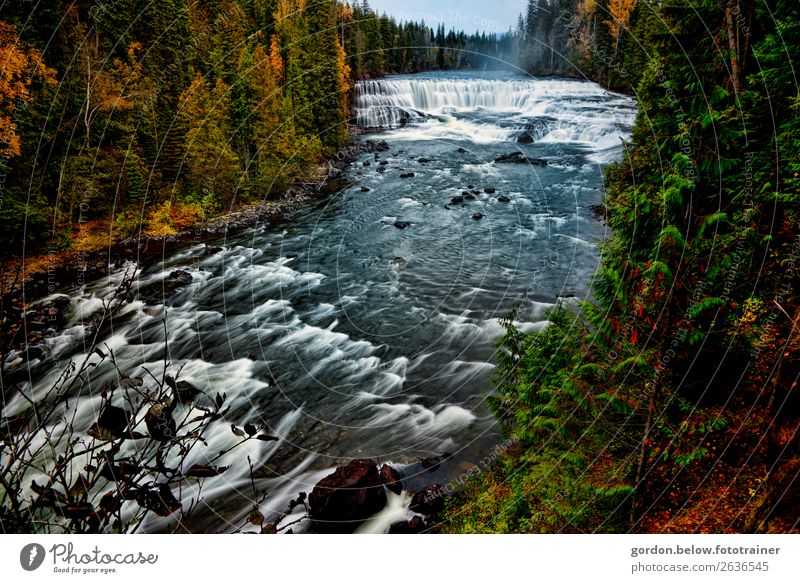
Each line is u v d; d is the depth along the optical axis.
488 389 11.41
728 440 5.85
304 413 10.91
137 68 24.19
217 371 12.70
